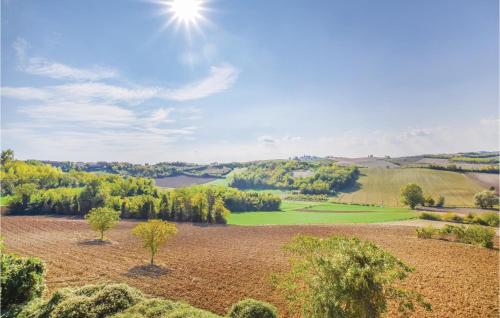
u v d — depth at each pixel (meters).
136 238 64.56
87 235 67.69
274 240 66.19
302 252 16.34
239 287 34.22
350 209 120.88
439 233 64.12
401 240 62.72
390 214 103.94
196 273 39.69
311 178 181.50
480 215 83.38
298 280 31.52
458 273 40.09
